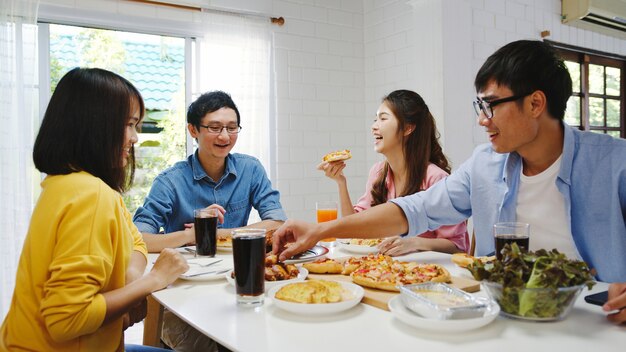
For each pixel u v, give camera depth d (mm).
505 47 1266
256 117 3586
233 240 1079
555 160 1377
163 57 3500
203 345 1775
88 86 1075
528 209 1442
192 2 3393
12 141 2820
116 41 3336
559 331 872
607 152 1286
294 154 3844
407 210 1512
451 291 1001
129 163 1246
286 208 3803
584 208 1303
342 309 988
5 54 2795
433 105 3398
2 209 2793
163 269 1217
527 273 938
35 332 974
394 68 3887
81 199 981
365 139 4219
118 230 1061
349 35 4121
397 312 912
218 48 3463
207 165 2256
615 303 884
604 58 4410
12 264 2824
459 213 1585
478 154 1559
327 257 1592
